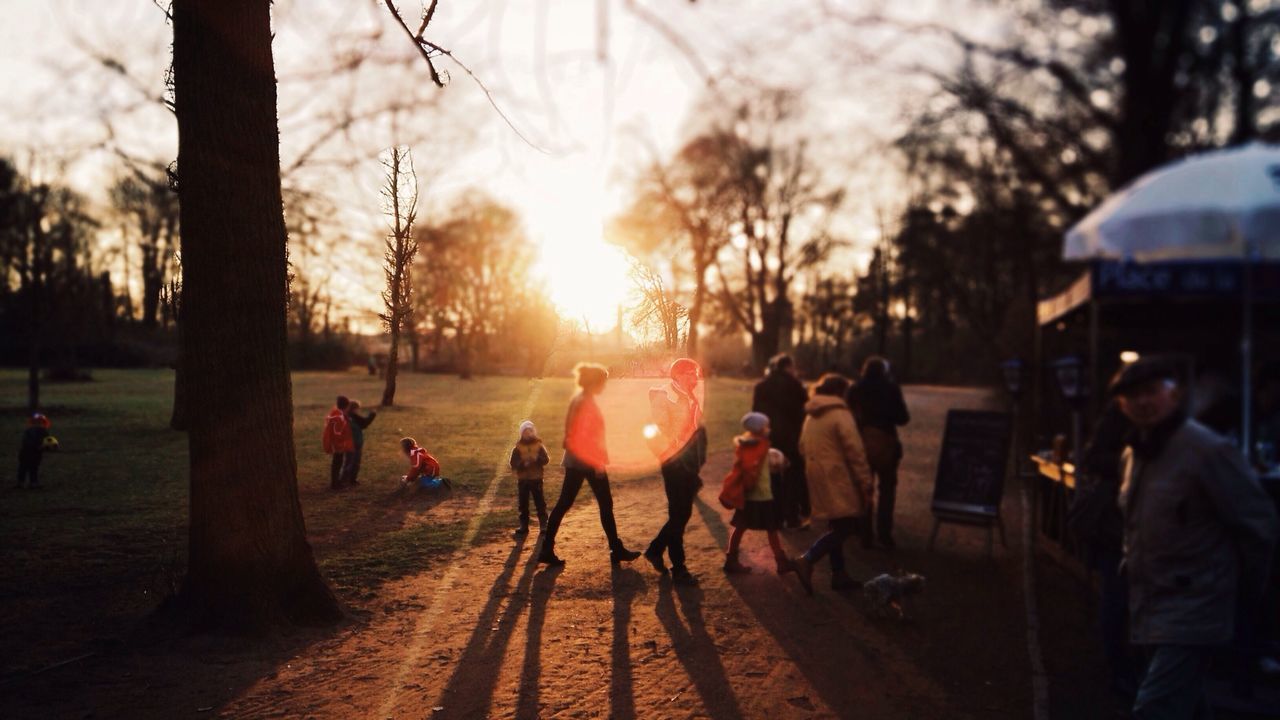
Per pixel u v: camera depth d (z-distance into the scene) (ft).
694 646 18.16
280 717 14.11
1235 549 11.27
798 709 14.98
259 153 18.35
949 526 33.63
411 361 138.82
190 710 14.30
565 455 24.49
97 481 37.06
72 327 111.65
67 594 20.84
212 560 18.29
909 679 16.58
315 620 18.90
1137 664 16.58
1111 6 40.60
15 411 69.67
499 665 16.71
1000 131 42.83
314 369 143.64
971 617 20.86
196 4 17.66
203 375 18.29
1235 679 16.19
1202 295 23.40
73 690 15.07
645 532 29.66
